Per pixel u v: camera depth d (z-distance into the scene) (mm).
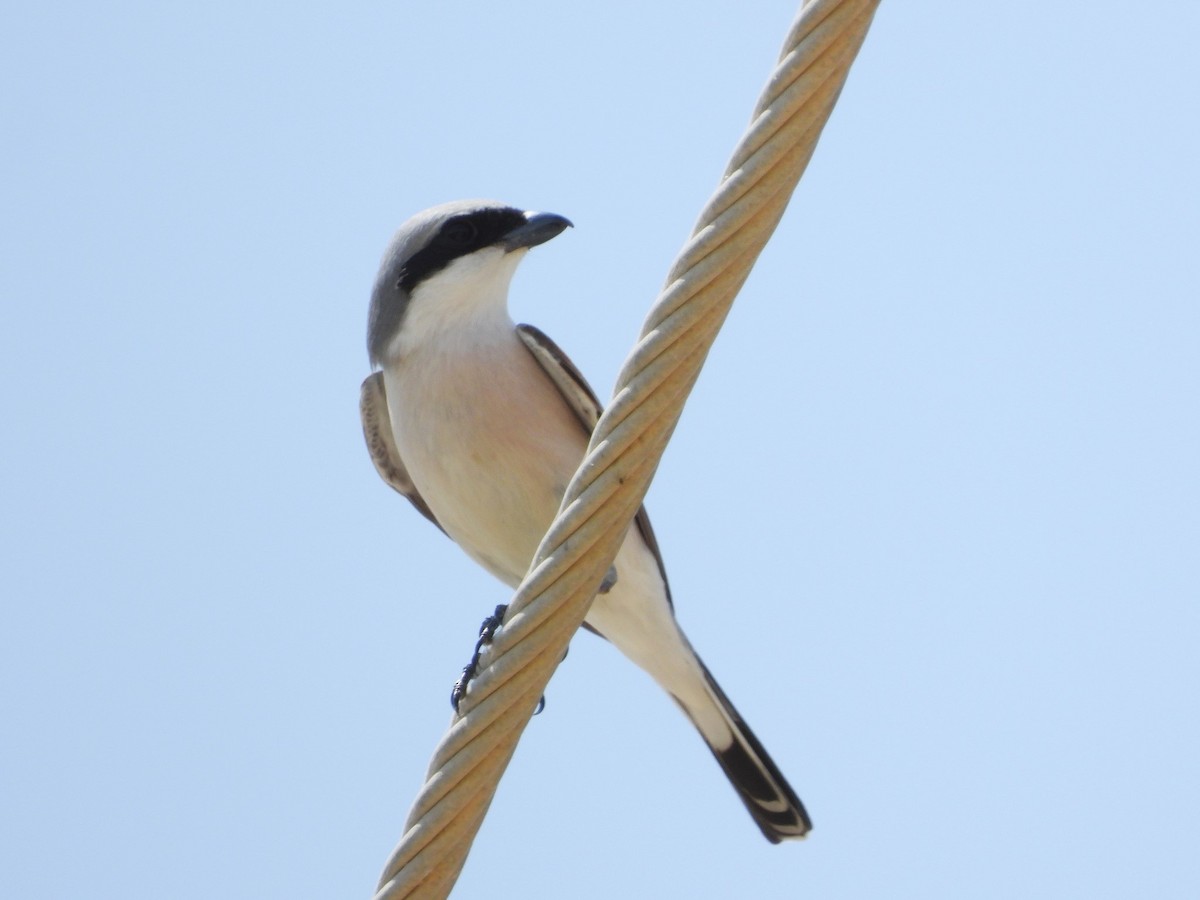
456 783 6906
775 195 6527
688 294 6605
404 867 6945
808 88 6434
